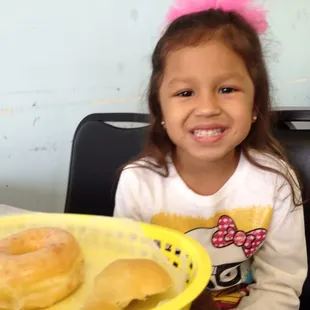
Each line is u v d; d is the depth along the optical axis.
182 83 0.79
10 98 1.18
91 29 1.19
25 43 1.16
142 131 1.03
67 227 0.68
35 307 0.53
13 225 0.67
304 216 0.95
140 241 0.65
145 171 0.92
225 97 0.78
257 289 0.88
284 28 1.32
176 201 0.90
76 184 1.06
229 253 0.89
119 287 0.53
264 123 0.92
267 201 0.89
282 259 0.90
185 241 0.60
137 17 1.21
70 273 0.55
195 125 0.78
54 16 1.16
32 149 1.23
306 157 0.95
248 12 0.88
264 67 0.89
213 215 0.89
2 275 0.52
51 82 1.20
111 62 1.23
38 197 1.27
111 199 1.05
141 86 1.25
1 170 1.23
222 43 0.79
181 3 0.89
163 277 0.55
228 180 0.90
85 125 1.07
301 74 1.36
